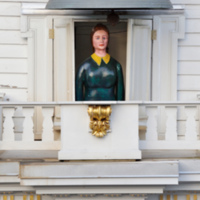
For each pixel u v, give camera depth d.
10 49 13.78
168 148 12.55
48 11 13.68
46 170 11.80
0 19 13.78
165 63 13.78
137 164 11.82
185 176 12.20
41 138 13.35
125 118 12.02
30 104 12.37
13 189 12.38
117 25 14.13
